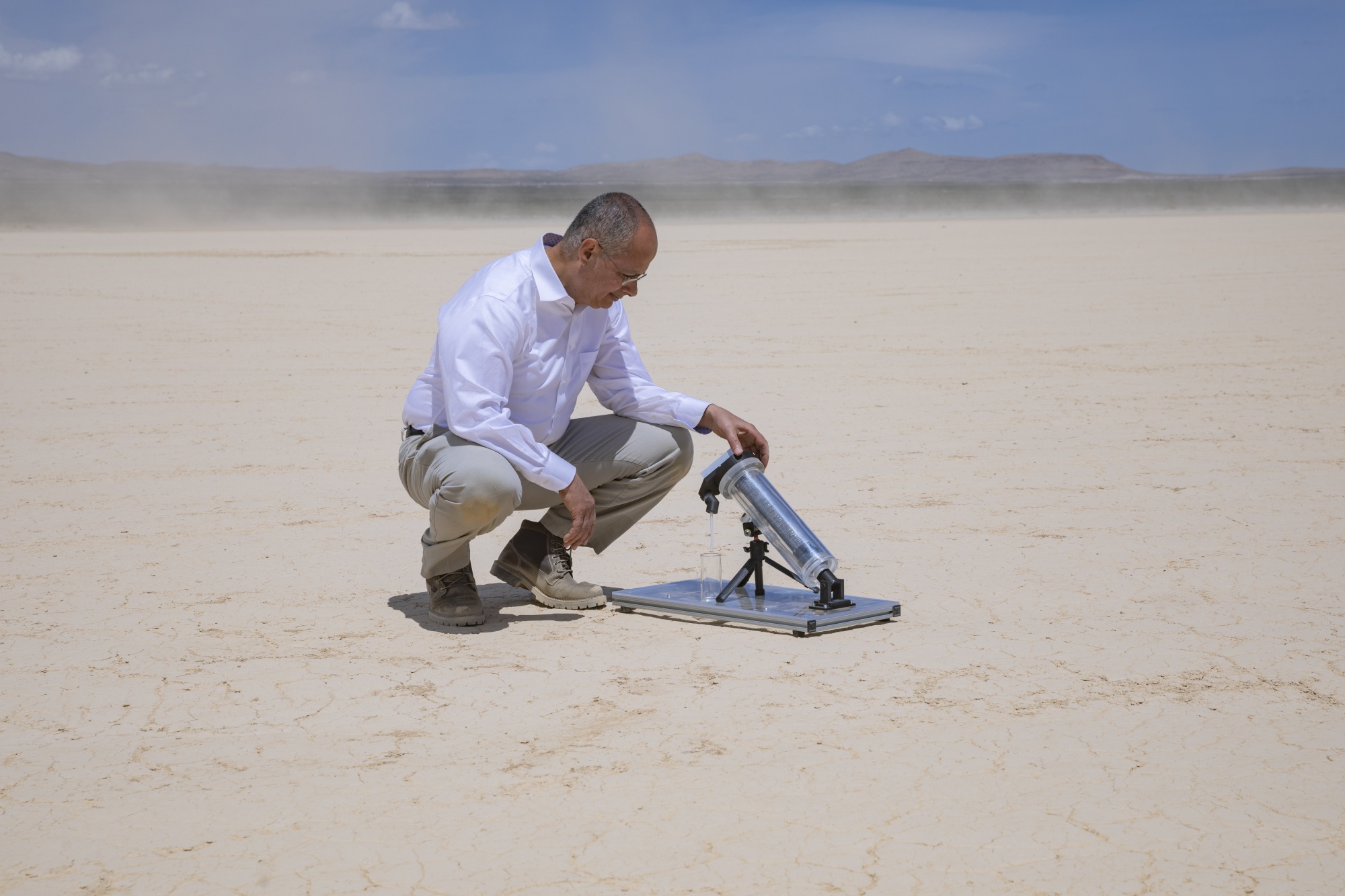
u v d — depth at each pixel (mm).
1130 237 28672
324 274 20141
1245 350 10578
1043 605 4168
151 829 2602
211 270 20906
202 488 6215
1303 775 2777
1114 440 7078
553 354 4078
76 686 3512
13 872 2418
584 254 3904
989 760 2891
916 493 5918
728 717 3201
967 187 161625
